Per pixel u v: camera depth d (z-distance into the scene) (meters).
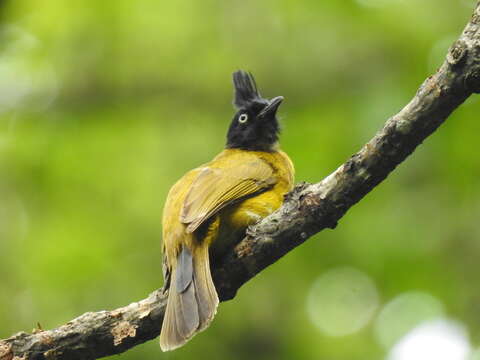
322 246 14.34
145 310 8.52
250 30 16.16
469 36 7.45
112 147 15.95
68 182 15.62
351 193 8.09
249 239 8.48
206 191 9.30
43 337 8.38
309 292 14.56
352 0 15.66
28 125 16.17
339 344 14.48
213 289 8.39
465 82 7.46
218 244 9.34
